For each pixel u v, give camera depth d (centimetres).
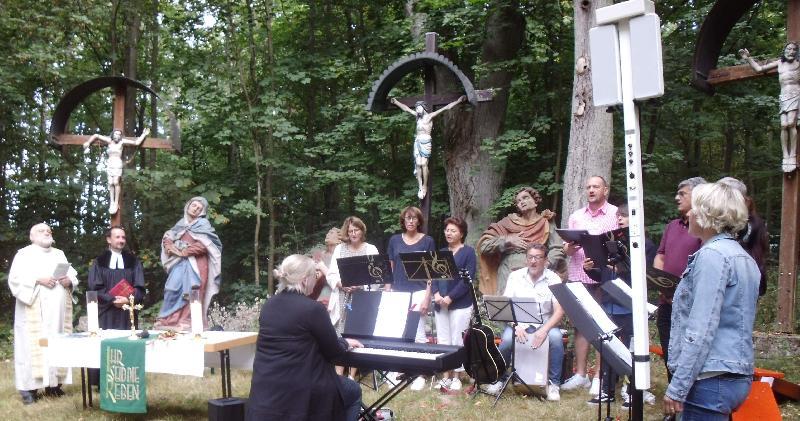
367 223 1385
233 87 1199
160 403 607
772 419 414
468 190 1114
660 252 506
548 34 1120
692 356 257
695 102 1143
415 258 536
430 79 752
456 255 620
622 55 331
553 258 723
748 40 1128
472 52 1165
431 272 537
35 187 1194
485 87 1130
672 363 275
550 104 1223
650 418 503
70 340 546
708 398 262
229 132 1153
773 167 1337
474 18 1089
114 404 520
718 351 261
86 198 1273
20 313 634
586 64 793
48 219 1273
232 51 1241
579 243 477
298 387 374
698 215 274
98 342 538
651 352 615
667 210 1070
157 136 1384
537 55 1049
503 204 1064
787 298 699
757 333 693
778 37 1168
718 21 688
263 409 372
